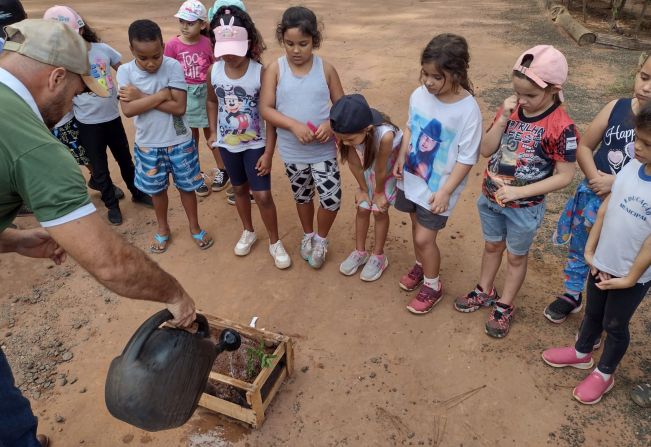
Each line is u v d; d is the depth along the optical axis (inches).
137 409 72.8
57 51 69.2
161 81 136.5
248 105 130.3
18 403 81.7
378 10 446.3
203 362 78.2
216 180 187.0
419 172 117.3
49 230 66.0
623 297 94.0
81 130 155.9
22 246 91.9
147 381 72.3
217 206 178.9
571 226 115.6
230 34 122.3
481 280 128.4
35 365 118.9
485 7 442.0
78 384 114.2
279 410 107.3
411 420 104.5
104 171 163.2
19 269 149.9
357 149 120.8
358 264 144.4
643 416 103.1
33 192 64.4
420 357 118.4
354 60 316.5
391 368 116.0
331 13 437.4
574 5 427.5
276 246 147.9
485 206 115.3
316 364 117.3
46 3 460.8
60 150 66.1
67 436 103.3
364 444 100.4
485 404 107.0
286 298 137.1
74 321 131.3
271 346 110.5
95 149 158.2
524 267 118.0
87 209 66.5
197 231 156.5
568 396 108.0
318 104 126.6
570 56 305.4
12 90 65.9
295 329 127.2
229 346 85.7
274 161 206.1
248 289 140.7
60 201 64.7
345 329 126.7
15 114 63.7
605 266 94.3
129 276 68.3
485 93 255.9
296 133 124.2
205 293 139.8
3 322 131.5
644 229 86.8
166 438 102.8
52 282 144.7
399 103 249.6
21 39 68.7
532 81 92.7
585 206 110.2
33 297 139.5
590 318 104.3
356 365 116.9
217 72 131.1
